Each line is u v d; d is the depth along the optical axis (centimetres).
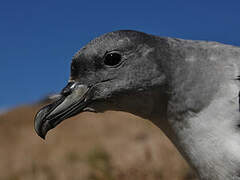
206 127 509
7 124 3170
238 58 527
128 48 537
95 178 1100
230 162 491
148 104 543
